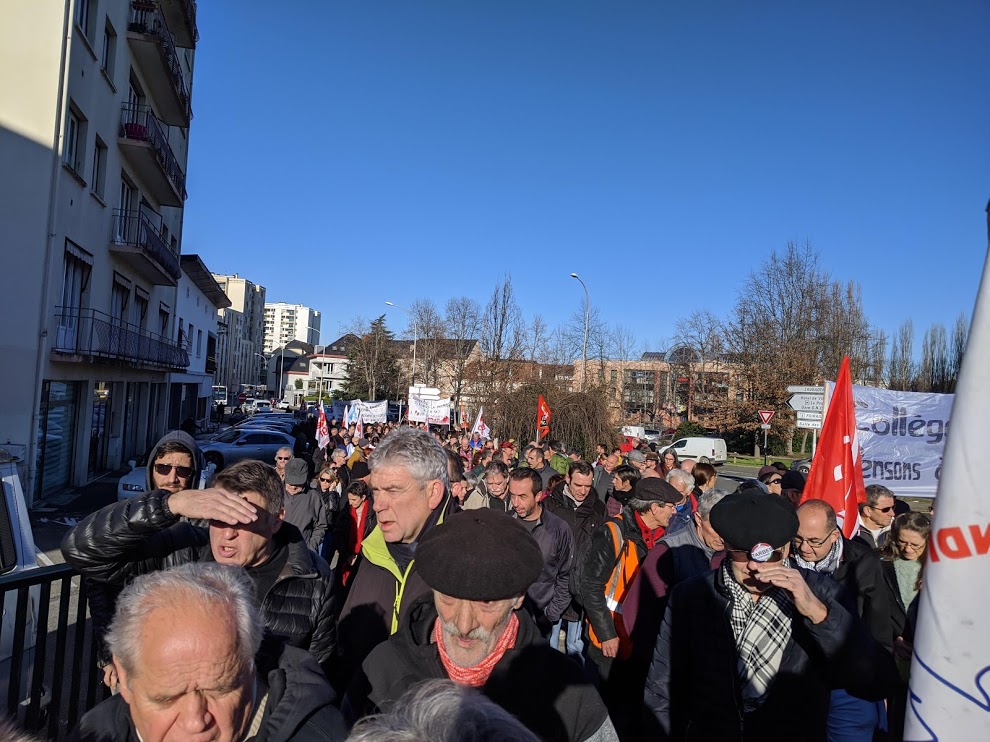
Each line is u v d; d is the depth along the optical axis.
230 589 1.75
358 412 24.33
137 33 20.05
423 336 47.62
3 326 14.12
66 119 14.93
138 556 2.58
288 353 144.25
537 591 4.42
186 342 39.25
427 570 1.96
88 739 1.81
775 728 2.60
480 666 1.99
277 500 2.62
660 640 2.97
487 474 6.28
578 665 2.15
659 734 2.91
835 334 38.94
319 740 1.85
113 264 20.06
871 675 2.45
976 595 1.52
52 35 14.62
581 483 6.54
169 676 1.56
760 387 40.03
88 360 16.88
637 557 4.48
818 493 5.17
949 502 1.56
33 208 14.44
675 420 47.06
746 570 2.64
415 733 1.34
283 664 2.11
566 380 26.70
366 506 5.84
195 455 3.19
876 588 3.68
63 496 16.50
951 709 1.52
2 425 14.12
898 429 7.73
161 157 21.86
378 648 2.25
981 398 1.54
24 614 2.81
